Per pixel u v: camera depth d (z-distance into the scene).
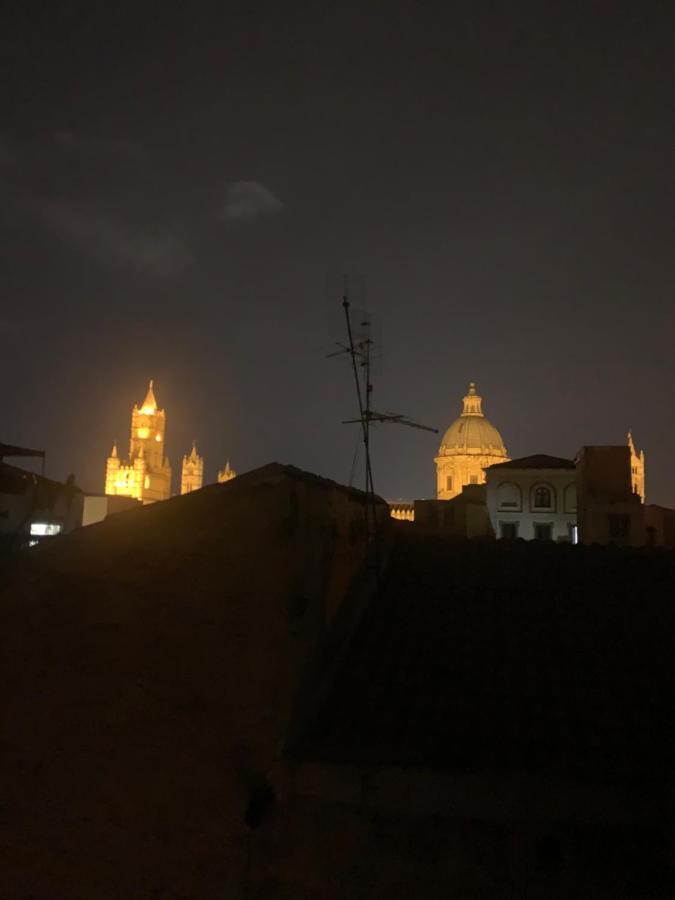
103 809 8.70
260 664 8.95
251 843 8.42
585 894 7.94
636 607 12.30
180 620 9.23
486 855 8.17
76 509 27.95
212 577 9.31
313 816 8.52
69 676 9.18
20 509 24.72
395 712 9.64
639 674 10.41
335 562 10.83
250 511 9.43
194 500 9.59
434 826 8.34
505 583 13.31
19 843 8.70
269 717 8.75
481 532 41.03
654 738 9.07
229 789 8.57
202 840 8.49
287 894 8.29
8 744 9.00
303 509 9.57
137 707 8.98
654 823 8.11
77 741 8.94
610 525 33.66
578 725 9.34
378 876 8.24
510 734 9.12
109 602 9.41
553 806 8.27
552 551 15.11
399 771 8.52
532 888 8.02
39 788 8.82
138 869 8.51
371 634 11.46
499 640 11.34
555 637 11.41
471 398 79.88
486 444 75.62
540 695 9.97
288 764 8.68
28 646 9.35
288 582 9.22
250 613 9.12
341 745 8.98
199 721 8.86
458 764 8.52
